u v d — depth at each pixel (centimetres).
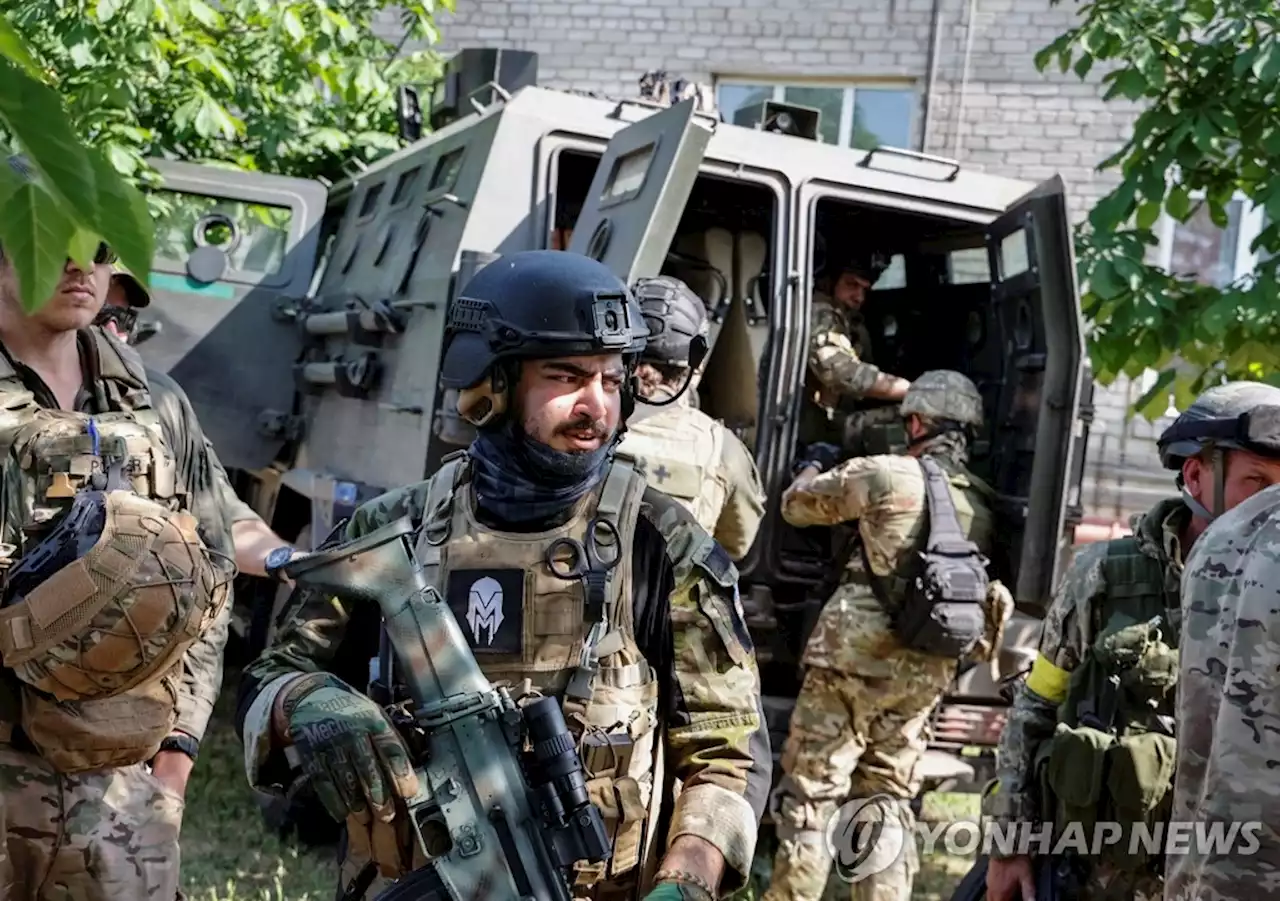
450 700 170
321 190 600
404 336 438
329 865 428
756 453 442
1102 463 845
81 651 195
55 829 216
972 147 912
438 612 175
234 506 278
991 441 486
